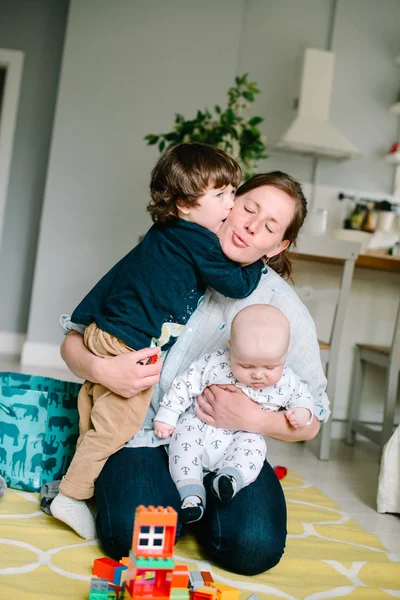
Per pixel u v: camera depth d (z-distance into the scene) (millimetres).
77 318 1319
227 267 1271
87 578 1102
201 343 1380
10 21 4016
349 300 3217
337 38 3650
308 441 2844
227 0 3658
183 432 1286
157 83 3670
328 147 3238
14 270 4062
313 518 1691
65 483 1263
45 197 3666
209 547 1227
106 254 3705
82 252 3697
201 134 2762
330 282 3133
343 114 3625
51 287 3688
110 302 1295
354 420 3016
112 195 3693
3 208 3979
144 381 1219
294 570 1289
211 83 3674
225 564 1220
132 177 3695
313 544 1473
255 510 1208
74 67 3648
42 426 1540
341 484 2182
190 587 1002
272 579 1220
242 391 1294
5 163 3967
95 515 1370
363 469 2473
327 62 3312
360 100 3639
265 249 1287
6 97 3971
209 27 3660
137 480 1210
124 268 1314
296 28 3688
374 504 1972
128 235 3707
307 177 3545
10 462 1548
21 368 3496
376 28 3678
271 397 1299
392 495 1866
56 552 1198
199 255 1259
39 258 3678
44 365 3670
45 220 3678
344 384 3207
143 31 3664
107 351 1252
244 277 1318
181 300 1275
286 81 3645
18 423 1540
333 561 1367
